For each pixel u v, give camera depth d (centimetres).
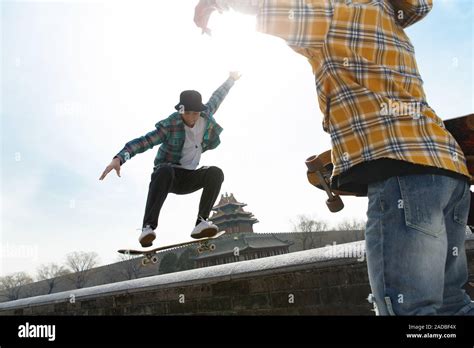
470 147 137
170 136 362
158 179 352
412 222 116
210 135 387
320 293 462
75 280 7481
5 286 8169
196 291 589
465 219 134
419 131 123
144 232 336
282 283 497
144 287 649
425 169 118
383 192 122
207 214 379
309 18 126
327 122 147
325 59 134
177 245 414
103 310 713
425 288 115
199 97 357
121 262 7162
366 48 130
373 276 125
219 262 5853
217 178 377
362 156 126
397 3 145
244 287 535
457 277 137
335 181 141
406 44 143
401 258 117
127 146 341
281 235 6494
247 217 6631
